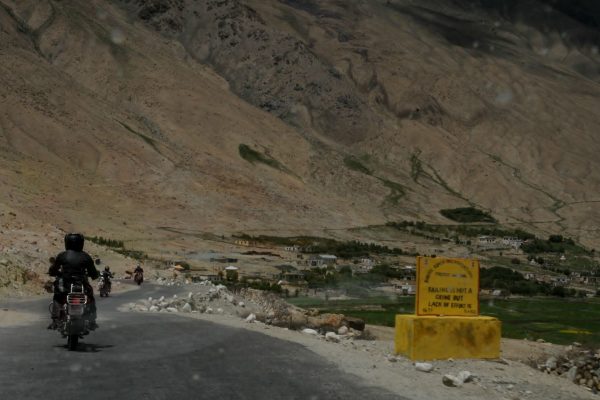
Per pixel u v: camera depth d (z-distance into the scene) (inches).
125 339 519.2
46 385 354.0
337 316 964.0
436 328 517.7
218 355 458.6
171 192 6914.4
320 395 360.8
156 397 339.9
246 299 1230.9
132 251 4532.5
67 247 488.7
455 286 539.2
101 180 6658.5
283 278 4638.3
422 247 7357.3
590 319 3885.3
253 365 427.8
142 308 913.5
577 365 663.1
